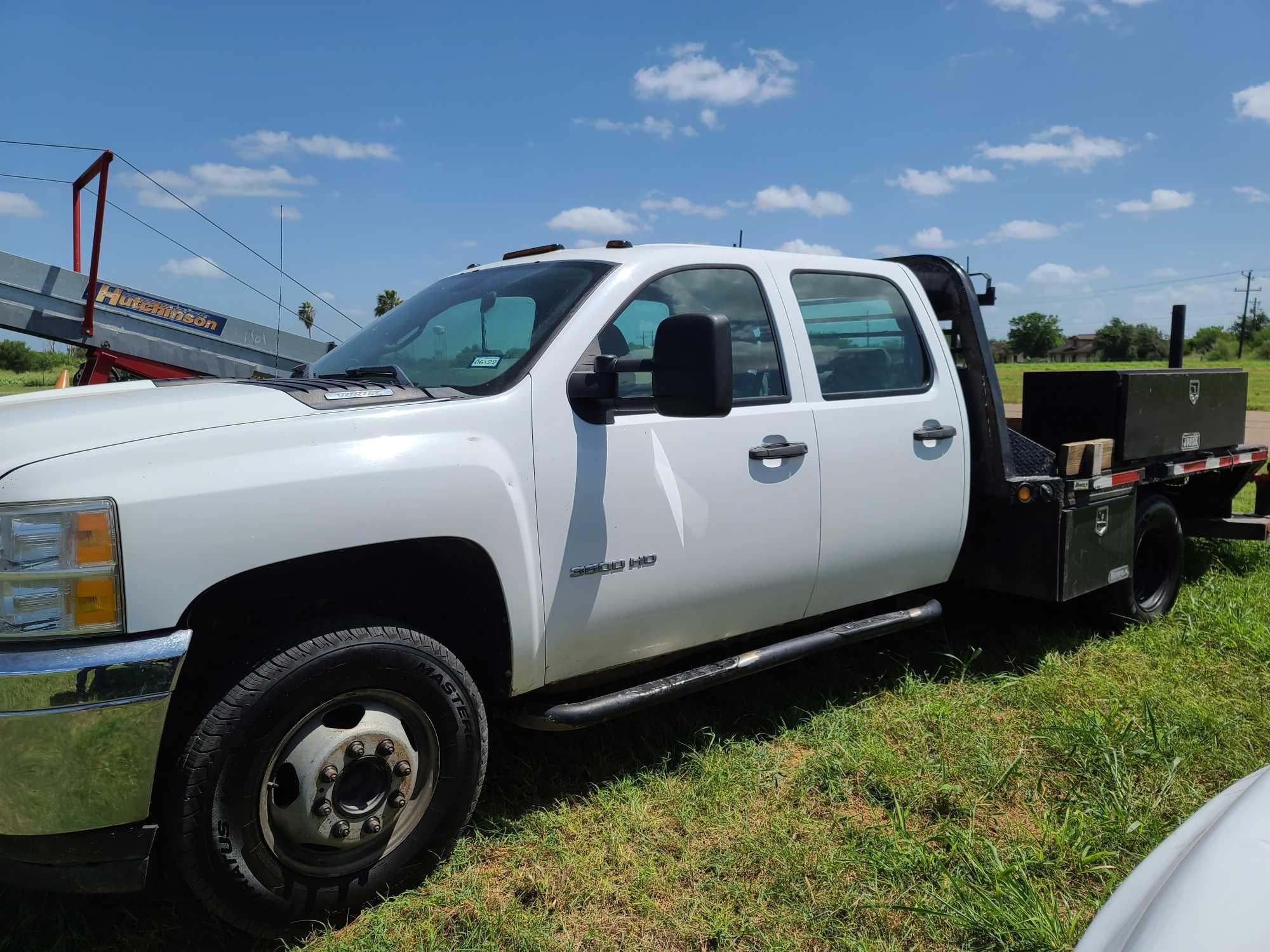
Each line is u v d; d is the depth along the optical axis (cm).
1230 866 142
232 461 223
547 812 294
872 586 381
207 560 214
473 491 255
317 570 259
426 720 250
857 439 362
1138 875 158
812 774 320
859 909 251
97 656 201
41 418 225
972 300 423
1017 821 296
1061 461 415
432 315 333
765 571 333
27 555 198
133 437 218
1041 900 243
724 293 337
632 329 307
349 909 245
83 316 774
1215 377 537
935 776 321
